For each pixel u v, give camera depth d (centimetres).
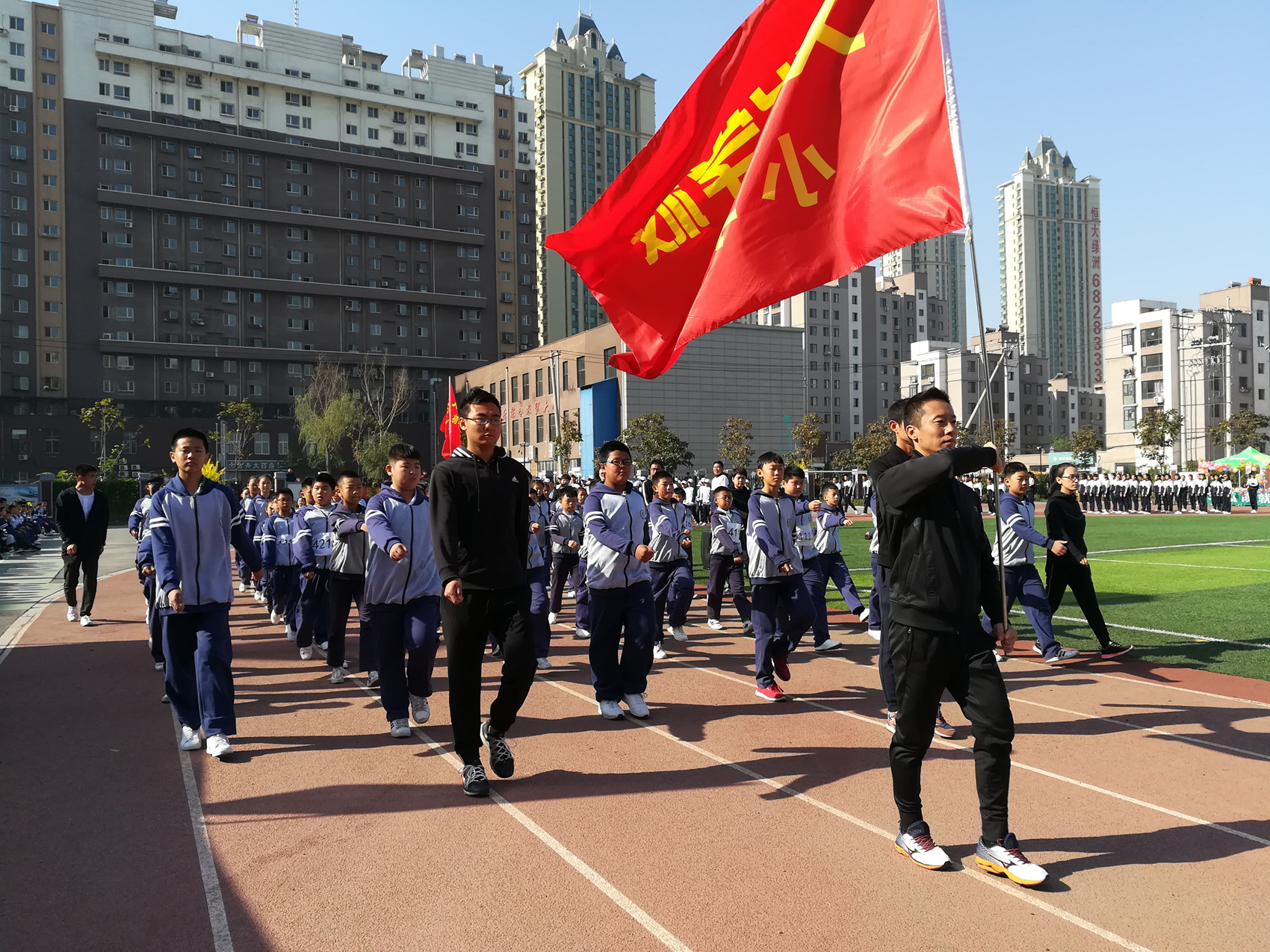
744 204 596
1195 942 312
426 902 347
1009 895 350
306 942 317
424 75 9106
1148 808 446
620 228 656
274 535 1028
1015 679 755
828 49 576
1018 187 18700
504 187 9344
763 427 5634
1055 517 832
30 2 7356
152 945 316
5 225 7250
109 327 7562
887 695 598
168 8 8369
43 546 3275
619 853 394
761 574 686
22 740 590
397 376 8338
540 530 1138
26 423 7275
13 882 369
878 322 10956
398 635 602
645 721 632
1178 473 5378
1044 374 10850
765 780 494
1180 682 739
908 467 359
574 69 12006
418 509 617
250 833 422
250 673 824
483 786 471
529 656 489
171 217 7756
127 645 977
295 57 8394
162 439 7600
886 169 554
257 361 8106
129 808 458
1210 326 7838
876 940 314
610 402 5119
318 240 8356
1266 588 1396
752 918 332
